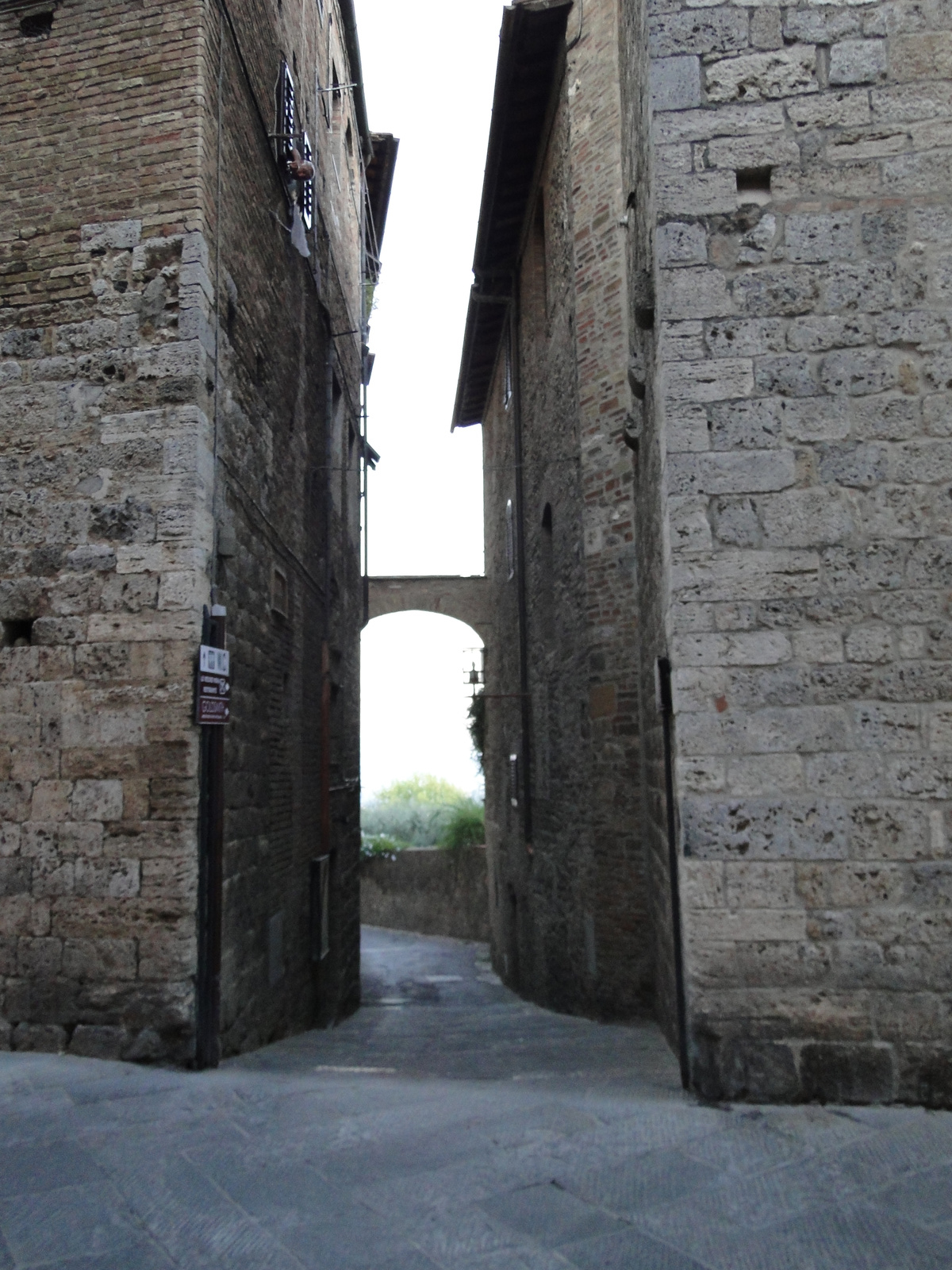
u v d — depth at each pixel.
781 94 5.13
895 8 5.15
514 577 14.84
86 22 5.98
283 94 8.16
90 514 5.64
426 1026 9.66
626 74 7.70
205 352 5.76
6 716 5.55
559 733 10.70
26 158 5.95
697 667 4.80
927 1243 3.16
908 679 4.70
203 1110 4.48
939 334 4.91
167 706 5.43
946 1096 4.45
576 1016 9.67
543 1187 3.59
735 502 4.89
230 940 6.00
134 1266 3.01
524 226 13.12
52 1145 3.99
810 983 4.58
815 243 5.02
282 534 8.05
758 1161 3.83
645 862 8.40
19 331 5.84
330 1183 3.62
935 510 4.80
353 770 13.19
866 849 4.62
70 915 5.38
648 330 6.11
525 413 13.66
